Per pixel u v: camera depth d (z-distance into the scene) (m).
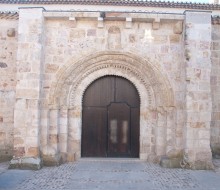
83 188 9.15
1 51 14.12
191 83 12.02
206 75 12.10
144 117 13.04
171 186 9.45
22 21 12.24
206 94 12.06
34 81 12.08
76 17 12.44
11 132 13.90
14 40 14.13
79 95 13.04
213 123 14.20
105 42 12.75
